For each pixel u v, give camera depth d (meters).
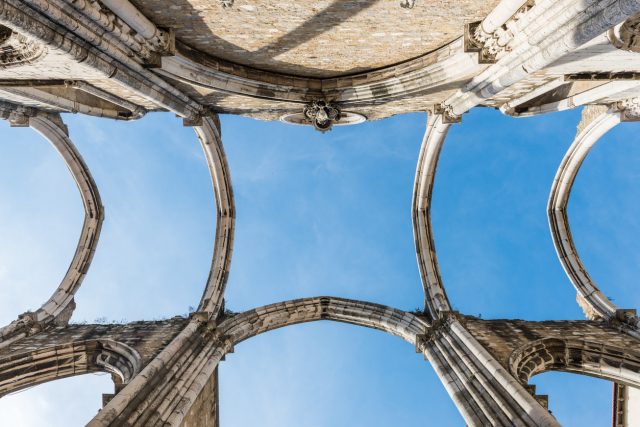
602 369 12.52
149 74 10.02
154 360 11.02
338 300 17.48
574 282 16.48
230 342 14.61
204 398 12.91
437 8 9.09
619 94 12.30
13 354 11.86
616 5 6.01
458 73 10.40
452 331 13.57
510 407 9.51
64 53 7.62
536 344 12.72
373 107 13.91
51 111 14.19
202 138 15.61
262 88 12.39
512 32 8.36
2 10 6.08
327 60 11.91
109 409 8.61
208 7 9.02
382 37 10.55
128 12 8.13
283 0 8.83
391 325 16.47
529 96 12.55
